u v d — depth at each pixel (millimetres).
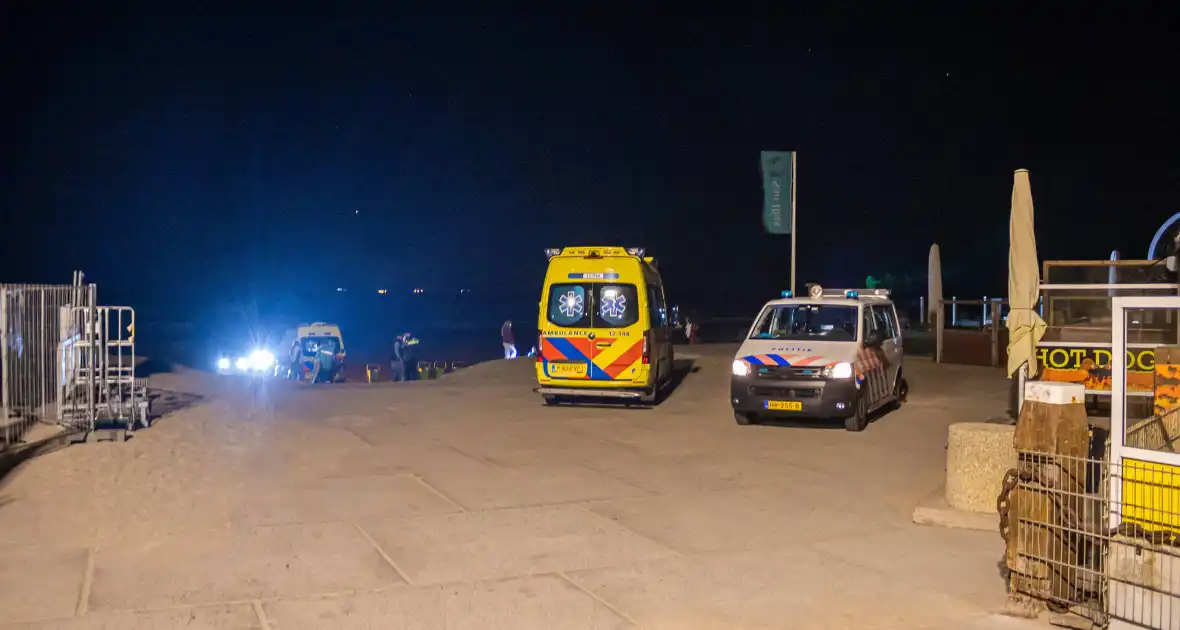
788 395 11711
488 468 9609
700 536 7160
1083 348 11805
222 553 6562
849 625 5336
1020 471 5574
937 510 7527
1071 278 12945
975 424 7859
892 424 12336
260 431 11602
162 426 11742
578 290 13828
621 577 6160
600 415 13234
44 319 11188
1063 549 5438
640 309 13625
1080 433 5500
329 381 23453
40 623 5152
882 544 6973
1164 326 11391
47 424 11086
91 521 7348
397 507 7949
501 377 17953
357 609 5488
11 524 7230
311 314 63594
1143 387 11336
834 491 8688
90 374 10781
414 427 12125
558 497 8383
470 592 5820
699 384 16453
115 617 5273
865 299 13234
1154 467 4922
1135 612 4918
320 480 8961
